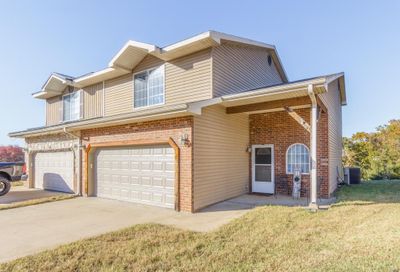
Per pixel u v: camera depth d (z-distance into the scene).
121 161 10.11
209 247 4.69
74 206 8.94
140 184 9.37
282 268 3.75
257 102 8.76
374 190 11.27
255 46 12.12
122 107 12.44
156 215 7.47
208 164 8.59
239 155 10.70
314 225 5.77
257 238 5.06
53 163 13.47
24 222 6.88
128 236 5.44
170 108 7.59
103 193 10.75
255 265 3.89
